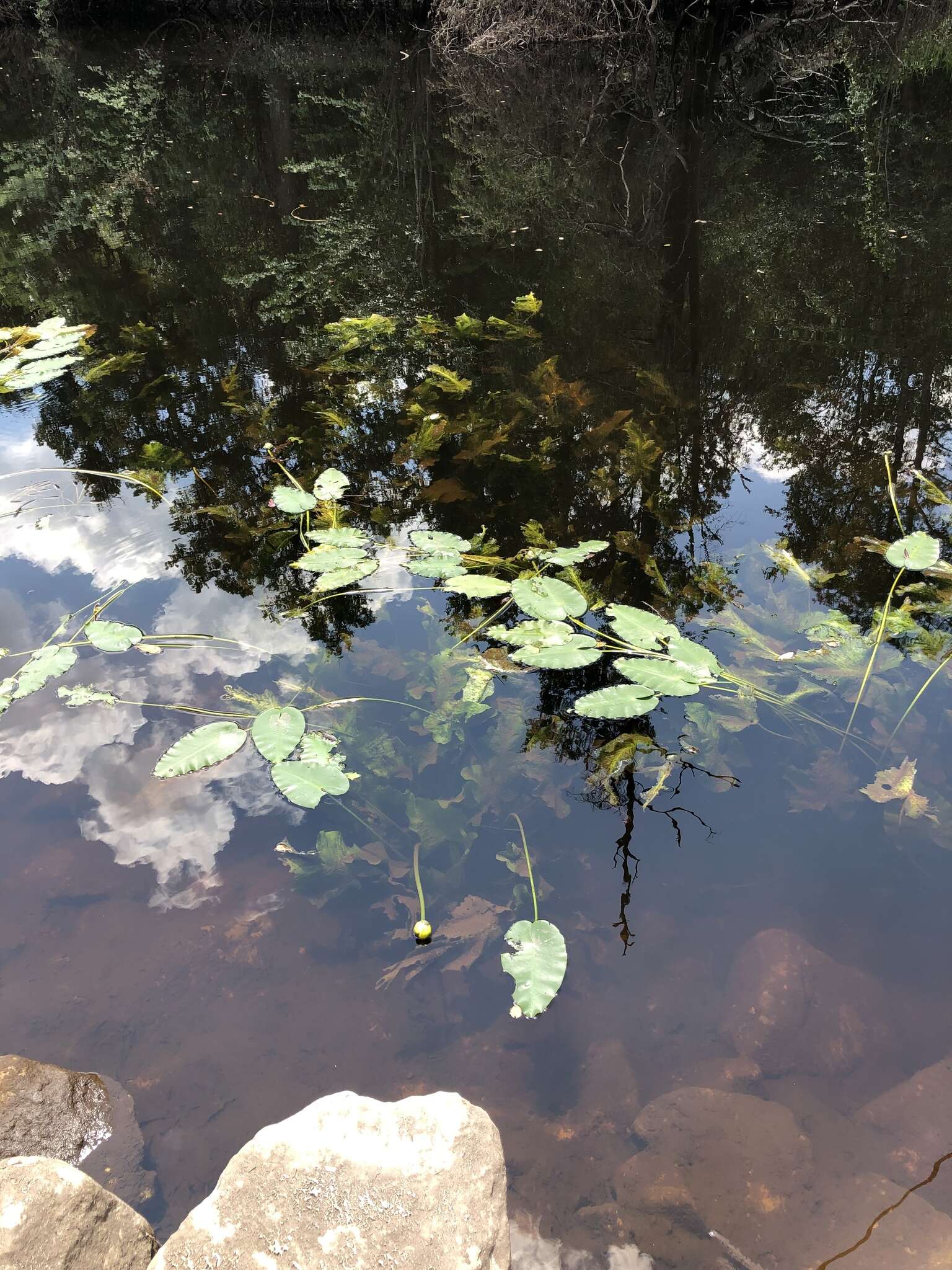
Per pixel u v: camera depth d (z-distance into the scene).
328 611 3.51
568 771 2.71
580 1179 1.87
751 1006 2.15
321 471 4.44
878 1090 2.01
